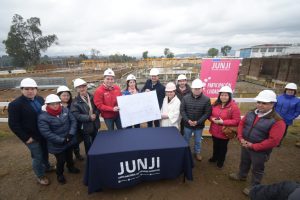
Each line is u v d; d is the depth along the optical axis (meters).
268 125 2.55
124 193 3.04
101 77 24.72
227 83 4.75
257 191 1.78
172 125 3.92
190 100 3.67
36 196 3.03
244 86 18.72
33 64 55.53
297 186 1.50
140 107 3.87
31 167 3.87
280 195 1.57
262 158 2.71
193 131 3.90
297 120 6.74
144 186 3.19
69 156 3.44
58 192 3.11
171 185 3.21
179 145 2.87
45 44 56.47
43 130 2.88
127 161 2.73
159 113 3.94
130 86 4.34
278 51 53.50
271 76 21.59
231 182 3.31
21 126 2.85
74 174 3.59
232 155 4.25
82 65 45.00
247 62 27.66
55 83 17.66
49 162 3.88
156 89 4.42
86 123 3.59
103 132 3.44
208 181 3.33
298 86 16.56
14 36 51.88
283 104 4.34
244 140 2.86
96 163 2.65
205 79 4.73
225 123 3.32
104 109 3.76
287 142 4.89
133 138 3.15
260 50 56.12
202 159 4.10
